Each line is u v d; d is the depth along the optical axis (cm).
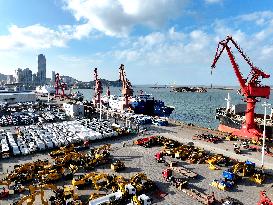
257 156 6059
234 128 9831
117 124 9056
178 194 4116
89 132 7806
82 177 4466
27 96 18025
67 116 11600
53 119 10550
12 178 4500
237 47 8050
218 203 3834
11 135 7656
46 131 8162
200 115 16862
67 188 4025
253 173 4916
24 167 4841
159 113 14550
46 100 19350
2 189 4188
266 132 8731
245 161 5584
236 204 3775
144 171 5053
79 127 8650
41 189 3644
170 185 4447
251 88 7950
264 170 5200
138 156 5978
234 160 5762
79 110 11550
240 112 11431
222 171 5106
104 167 5291
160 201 3884
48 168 4909
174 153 5978
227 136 7631
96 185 4234
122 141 7331
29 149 6269
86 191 4191
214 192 4200
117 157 5909
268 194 4156
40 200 3891
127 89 13450
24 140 7056
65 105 12438
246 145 6744
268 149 6525
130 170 5106
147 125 9681
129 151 6366
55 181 4556
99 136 7394
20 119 10269
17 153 5994
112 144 7019
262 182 4606
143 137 7819
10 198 3944
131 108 13950
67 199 3753
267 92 8050
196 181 4628
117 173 4953
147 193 4144
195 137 7781
